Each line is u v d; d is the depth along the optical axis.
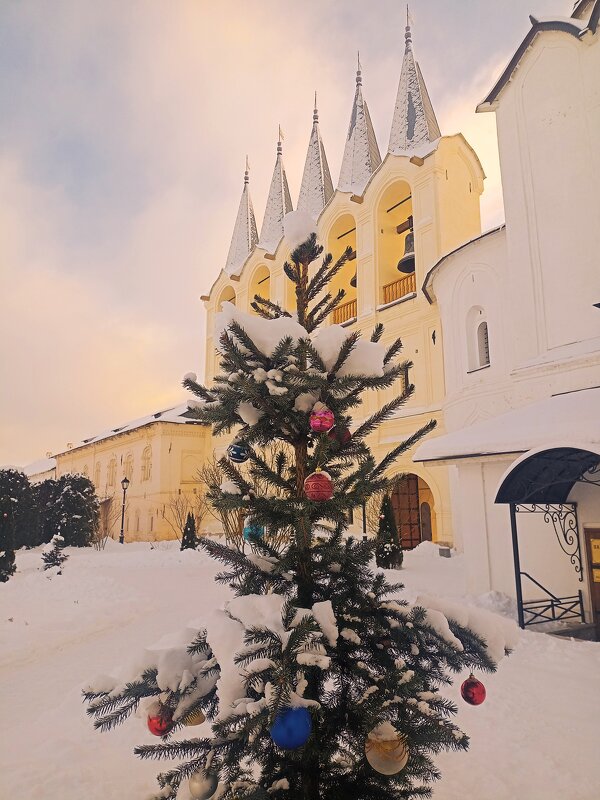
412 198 25.70
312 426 2.64
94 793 3.62
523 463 8.42
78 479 30.45
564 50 13.98
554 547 9.67
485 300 18.11
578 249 13.04
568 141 13.59
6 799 3.56
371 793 2.46
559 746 4.31
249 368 2.72
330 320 30.02
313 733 2.41
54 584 14.76
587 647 7.24
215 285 39.94
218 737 2.37
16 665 7.44
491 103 15.55
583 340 12.66
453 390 19.38
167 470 38.00
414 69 28.48
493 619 2.65
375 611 2.65
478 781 3.72
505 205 14.85
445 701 2.50
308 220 3.39
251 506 2.70
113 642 8.67
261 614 2.36
